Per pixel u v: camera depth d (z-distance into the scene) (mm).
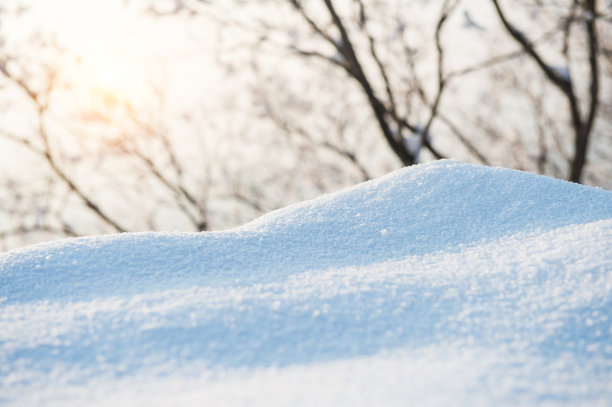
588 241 1378
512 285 1238
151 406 854
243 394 885
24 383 925
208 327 1091
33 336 1062
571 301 1138
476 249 1474
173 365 982
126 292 1253
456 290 1242
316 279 1315
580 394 864
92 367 976
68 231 8375
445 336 1072
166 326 1094
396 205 1762
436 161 2051
